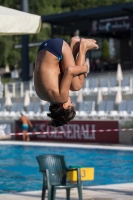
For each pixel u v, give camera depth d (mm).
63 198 26703
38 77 14492
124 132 65750
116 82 83938
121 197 26828
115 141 66688
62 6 168625
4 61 143125
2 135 71438
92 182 38094
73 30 121438
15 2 142000
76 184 22250
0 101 93500
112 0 163250
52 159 23031
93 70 113688
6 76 142000
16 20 23312
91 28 110875
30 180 39688
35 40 139125
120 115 72062
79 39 15469
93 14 103625
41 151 60906
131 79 79812
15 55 139625
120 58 122312
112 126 67125
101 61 120438
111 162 49500
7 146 66312
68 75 14164
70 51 14711
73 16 107000
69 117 14836
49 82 14336
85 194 28047
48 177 21859
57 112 14672
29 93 91062
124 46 121875
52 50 14477
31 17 23750
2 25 22938
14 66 147000
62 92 14219
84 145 62469
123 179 39375
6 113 85750
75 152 59469
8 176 42031
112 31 107250
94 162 49781
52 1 156250
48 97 14453
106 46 120312
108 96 80375
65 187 21797
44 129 74625
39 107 82250
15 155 57188
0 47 139750
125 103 73000
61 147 62312
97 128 68750
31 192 29375
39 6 143875
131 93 77812
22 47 105875
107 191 29203
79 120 70562
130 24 103812
